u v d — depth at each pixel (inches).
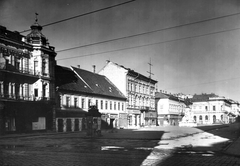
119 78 2659.9
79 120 1946.4
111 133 1481.3
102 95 2247.8
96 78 2453.2
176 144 821.9
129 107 2669.8
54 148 727.1
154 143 861.2
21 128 1475.1
